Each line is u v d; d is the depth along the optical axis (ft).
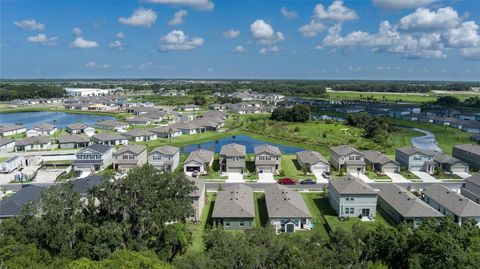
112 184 148.56
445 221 143.43
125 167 294.87
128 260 118.42
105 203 151.12
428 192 218.38
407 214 182.39
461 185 255.29
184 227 166.30
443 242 122.21
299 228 184.96
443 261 117.91
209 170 286.46
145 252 132.16
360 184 204.64
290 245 127.75
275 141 430.61
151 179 151.53
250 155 349.00
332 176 278.87
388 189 218.59
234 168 286.66
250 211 186.29
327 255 124.26
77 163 288.51
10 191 241.35
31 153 358.23
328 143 403.75
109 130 499.10
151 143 414.41
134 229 152.46
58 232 132.67
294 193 212.23
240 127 526.57
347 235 137.90
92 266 111.04
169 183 157.17
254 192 239.09
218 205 190.80
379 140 409.08
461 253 117.19
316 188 250.16
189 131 477.77
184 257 131.64
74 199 143.64
